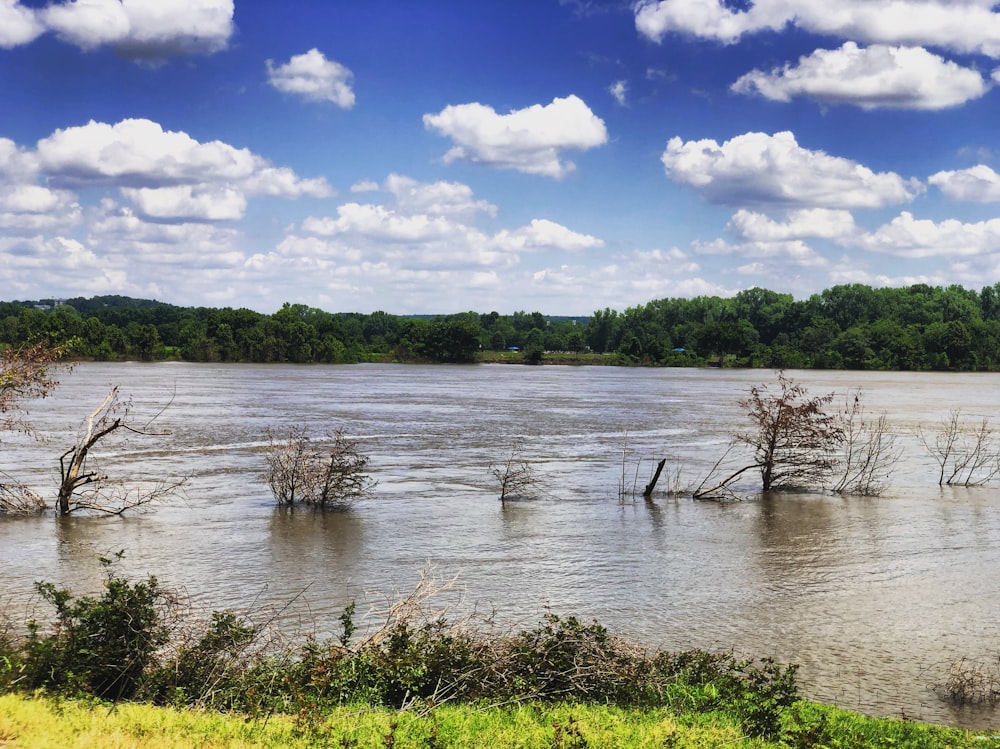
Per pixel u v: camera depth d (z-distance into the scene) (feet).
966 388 419.74
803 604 72.08
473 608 69.10
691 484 130.72
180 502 110.52
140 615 43.75
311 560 83.20
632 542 93.81
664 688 48.49
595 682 48.08
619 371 602.03
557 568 82.38
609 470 142.41
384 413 234.58
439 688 44.65
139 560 82.28
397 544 90.38
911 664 58.85
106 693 41.75
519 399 296.51
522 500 116.06
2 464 135.54
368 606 68.69
